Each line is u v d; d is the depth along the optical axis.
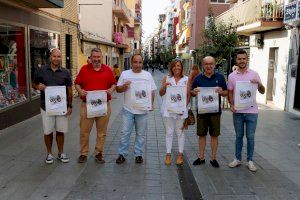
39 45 12.11
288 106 13.81
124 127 6.39
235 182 5.60
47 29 12.90
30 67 11.24
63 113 6.10
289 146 8.00
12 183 5.37
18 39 10.50
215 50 18.61
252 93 6.00
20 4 10.15
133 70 6.29
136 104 6.25
